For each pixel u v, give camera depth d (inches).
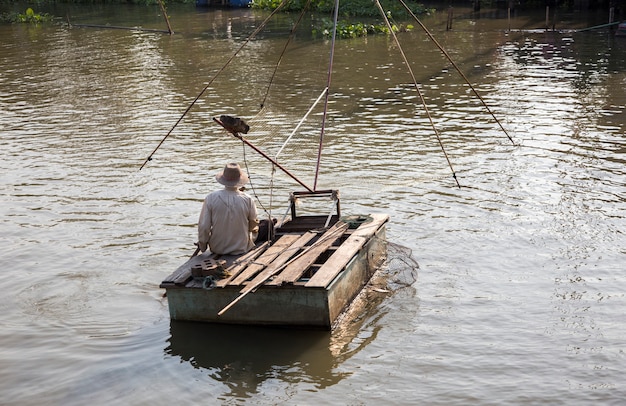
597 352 243.8
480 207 373.7
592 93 618.5
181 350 251.3
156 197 402.0
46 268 317.1
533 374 232.7
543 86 653.3
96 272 312.5
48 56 885.2
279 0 1258.0
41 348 255.1
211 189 412.5
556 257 315.6
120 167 457.4
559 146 471.8
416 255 323.3
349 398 222.5
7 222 370.3
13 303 287.3
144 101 642.8
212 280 259.0
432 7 1226.0
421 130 523.8
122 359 247.3
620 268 303.3
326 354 247.0
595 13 1112.2
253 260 278.1
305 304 256.1
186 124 559.5
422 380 231.1
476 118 552.4
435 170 432.1
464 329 261.4
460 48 866.8
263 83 705.6
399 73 738.2
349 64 791.7
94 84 720.3
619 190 389.1
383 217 317.7
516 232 342.3
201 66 799.7
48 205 394.0
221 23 1136.2
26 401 225.6
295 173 431.5
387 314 273.7
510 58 796.0
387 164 446.0
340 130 529.0
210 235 282.8
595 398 219.0
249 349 250.8
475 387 226.2
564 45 867.4
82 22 1187.3
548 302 278.4
